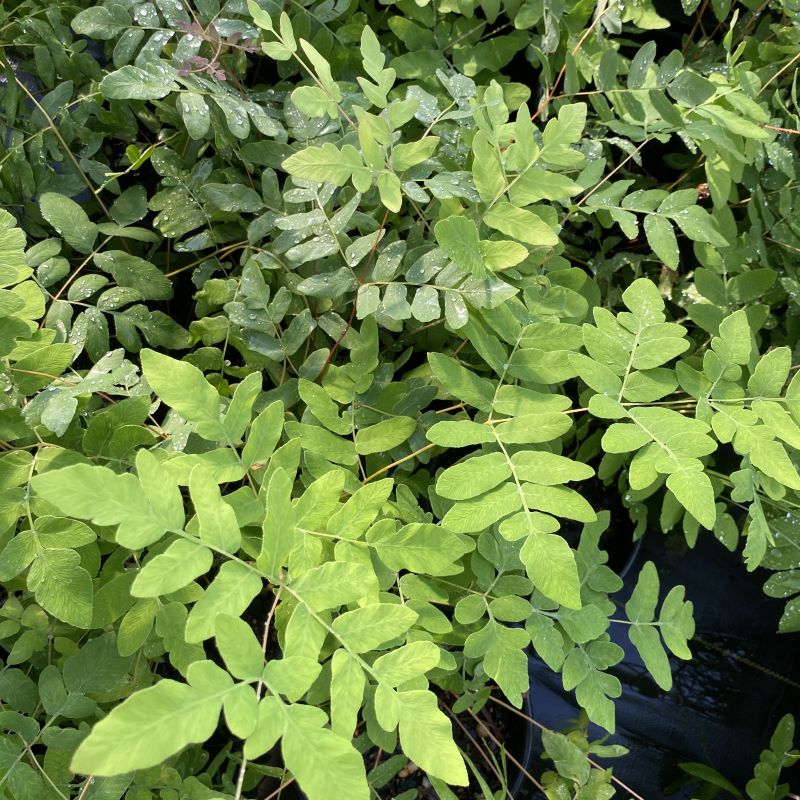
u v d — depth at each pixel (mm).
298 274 1404
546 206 1227
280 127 1329
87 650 1013
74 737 992
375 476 1219
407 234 1475
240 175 1451
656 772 1891
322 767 661
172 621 945
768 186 1591
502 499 954
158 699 612
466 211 1214
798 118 1460
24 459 960
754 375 1087
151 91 1193
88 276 1284
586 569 1205
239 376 1354
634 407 1019
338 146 1295
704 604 1974
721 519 1473
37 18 1471
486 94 1205
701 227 1302
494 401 1079
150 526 708
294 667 714
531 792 1773
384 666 790
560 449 1425
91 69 1449
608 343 1058
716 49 1812
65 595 881
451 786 1642
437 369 1062
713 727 1926
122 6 1354
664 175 1904
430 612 1055
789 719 1562
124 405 1002
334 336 1290
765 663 1959
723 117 1256
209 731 626
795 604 1511
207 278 1453
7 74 1379
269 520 772
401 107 1011
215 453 890
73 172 1447
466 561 1228
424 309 1071
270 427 906
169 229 1390
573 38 1551
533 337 1103
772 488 1192
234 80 1454
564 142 1049
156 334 1308
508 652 1070
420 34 1561
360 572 817
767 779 1534
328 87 1061
